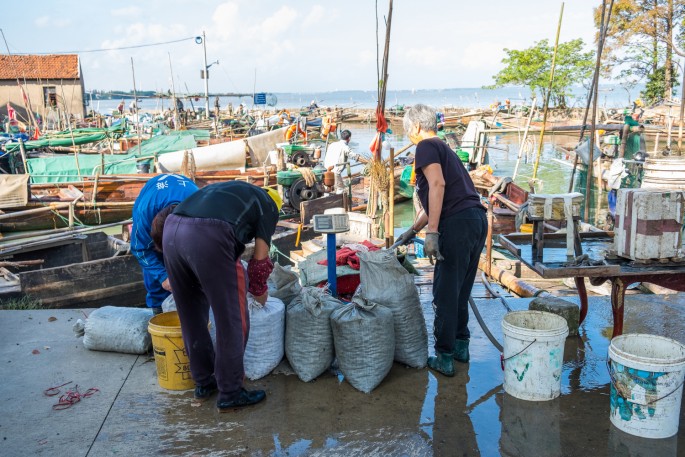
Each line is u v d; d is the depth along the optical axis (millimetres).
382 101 8031
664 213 3482
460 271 3465
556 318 3465
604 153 17812
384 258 3725
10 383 3604
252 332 3557
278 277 3984
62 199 14953
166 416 3205
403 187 19016
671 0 33094
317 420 3145
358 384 3463
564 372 3711
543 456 2801
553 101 40312
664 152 17672
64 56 49406
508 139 39719
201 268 2938
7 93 46188
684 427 3057
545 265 3635
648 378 2867
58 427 3090
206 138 29312
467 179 3482
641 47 36219
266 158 20172
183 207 3033
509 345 3357
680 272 3543
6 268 8820
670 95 34594
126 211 15781
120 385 3582
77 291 8281
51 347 4168
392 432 3023
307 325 3584
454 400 3359
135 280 8891
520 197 11875
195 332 3270
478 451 2852
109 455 2842
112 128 28875
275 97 40906
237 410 3256
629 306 4977
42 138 24453
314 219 3865
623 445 2885
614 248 3768
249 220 3061
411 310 3738
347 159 14852
